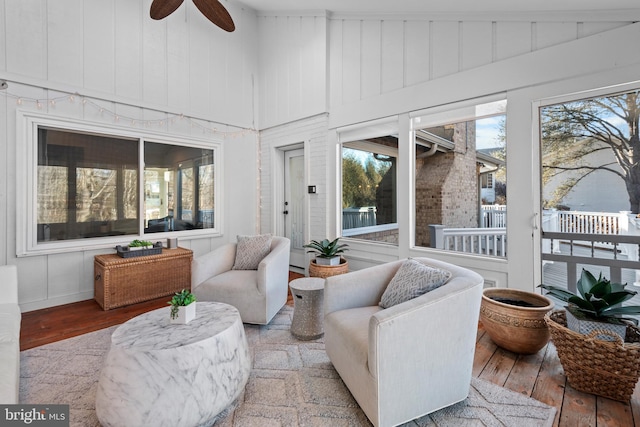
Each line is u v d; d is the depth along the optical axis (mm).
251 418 1547
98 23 3447
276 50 4754
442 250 3162
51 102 3152
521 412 1567
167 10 2928
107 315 2963
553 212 2504
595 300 1716
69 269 3303
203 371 1458
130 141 3746
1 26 2891
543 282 2557
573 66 2363
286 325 2711
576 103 2391
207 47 4430
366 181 3826
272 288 2686
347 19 3889
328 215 4152
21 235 2998
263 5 4555
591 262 2359
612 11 2207
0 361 1402
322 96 4141
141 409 1351
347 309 1972
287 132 4648
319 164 4234
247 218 4961
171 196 4121
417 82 3275
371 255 3768
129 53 3686
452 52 3023
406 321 1405
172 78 4066
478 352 2189
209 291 2664
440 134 3158
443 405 1542
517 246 2646
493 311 2158
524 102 2592
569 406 1613
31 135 3049
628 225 2213
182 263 3662
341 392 1748
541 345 2061
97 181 3500
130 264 3229
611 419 1514
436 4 2918
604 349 1624
